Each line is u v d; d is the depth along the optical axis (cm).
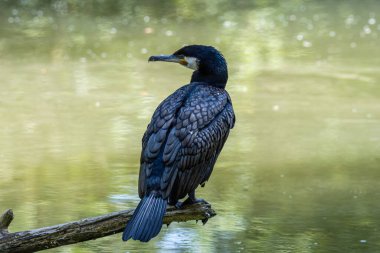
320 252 943
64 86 1652
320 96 1608
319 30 2214
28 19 2305
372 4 2594
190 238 985
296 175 1204
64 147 1307
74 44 2014
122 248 955
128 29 2198
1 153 1278
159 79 1714
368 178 1189
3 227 693
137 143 1328
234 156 1284
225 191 1141
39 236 690
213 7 2533
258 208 1080
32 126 1408
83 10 2439
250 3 2609
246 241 974
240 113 1497
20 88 1634
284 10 2502
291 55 1939
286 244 966
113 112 1486
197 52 759
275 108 1530
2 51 1934
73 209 1057
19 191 1126
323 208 1079
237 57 1916
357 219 1041
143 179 671
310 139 1358
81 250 950
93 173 1198
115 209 1057
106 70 1780
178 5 2544
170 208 702
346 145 1330
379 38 2106
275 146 1328
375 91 1642
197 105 711
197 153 691
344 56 1927
